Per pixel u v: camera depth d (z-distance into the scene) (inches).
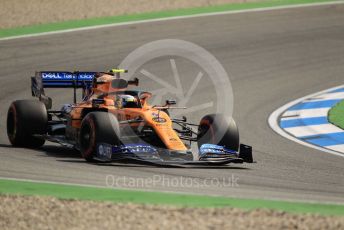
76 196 1159.6
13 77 2463.1
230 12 3383.4
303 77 2566.4
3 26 3038.9
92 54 2743.6
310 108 2190.0
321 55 2822.3
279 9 3447.3
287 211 1087.0
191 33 3043.8
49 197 1143.6
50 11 3255.4
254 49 2866.6
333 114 2105.1
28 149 1663.4
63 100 2263.8
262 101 2278.5
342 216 1062.4
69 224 991.6
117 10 3339.1
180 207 1088.2
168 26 3132.4
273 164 1547.7
